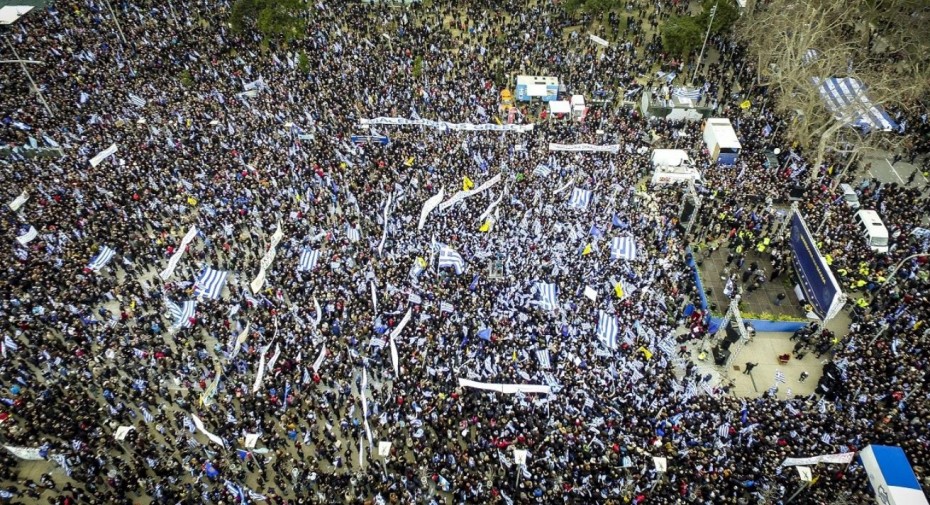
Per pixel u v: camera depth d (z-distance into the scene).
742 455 32.97
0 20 73.19
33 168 54.16
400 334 39.75
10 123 58.22
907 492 29.75
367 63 69.62
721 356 40.69
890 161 59.25
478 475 32.22
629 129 61.50
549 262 45.22
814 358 41.75
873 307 42.47
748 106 62.31
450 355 38.34
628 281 43.91
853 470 32.56
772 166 56.84
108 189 51.81
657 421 34.59
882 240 46.84
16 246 46.22
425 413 35.47
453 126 59.84
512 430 34.59
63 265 44.97
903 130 60.66
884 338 39.81
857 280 44.44
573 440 33.75
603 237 47.91
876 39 70.25
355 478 32.97
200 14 78.94
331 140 58.56
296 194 51.66
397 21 78.44
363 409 33.72
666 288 45.00
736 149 56.88
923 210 51.22
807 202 52.09
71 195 51.28
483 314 41.19
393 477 32.81
